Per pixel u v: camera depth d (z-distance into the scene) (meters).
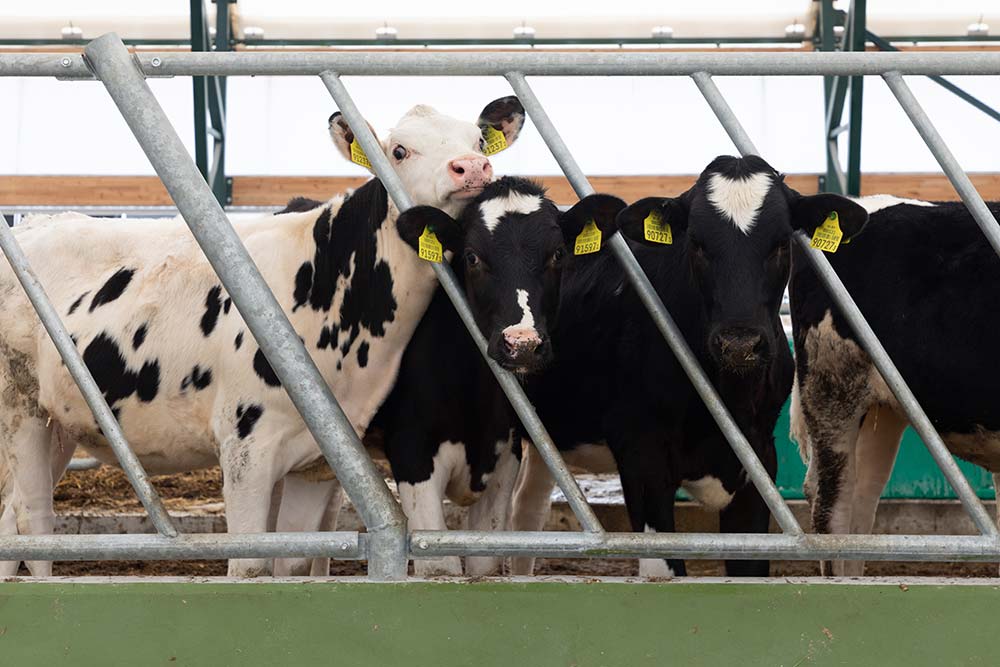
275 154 21.48
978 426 7.34
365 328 6.65
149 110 4.64
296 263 6.83
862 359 7.58
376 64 4.76
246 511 6.38
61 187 20.34
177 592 4.42
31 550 4.44
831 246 6.00
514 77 4.80
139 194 20.44
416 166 6.55
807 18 18.73
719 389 6.47
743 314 5.71
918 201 7.80
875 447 8.41
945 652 4.43
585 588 4.45
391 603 4.43
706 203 5.98
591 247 6.13
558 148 4.81
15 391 7.62
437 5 18.73
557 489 11.48
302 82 21.55
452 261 6.48
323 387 4.57
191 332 6.81
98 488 11.77
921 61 4.73
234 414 6.47
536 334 5.63
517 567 8.41
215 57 4.72
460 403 6.70
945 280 7.32
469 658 4.42
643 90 21.80
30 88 21.95
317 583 4.44
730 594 4.45
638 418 6.90
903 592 4.45
